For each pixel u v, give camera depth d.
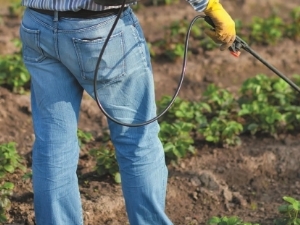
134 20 4.70
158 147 4.98
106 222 6.27
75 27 4.52
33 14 4.66
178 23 11.41
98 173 6.86
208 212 6.59
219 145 7.70
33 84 4.86
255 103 8.24
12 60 9.55
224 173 7.22
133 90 4.78
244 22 12.72
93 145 7.70
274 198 6.88
